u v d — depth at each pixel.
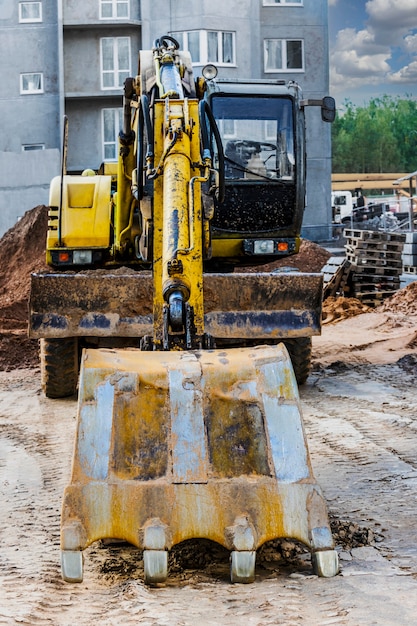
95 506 5.07
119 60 43.12
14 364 14.82
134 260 11.76
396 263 21.86
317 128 44.78
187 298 6.50
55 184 11.99
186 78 9.04
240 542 5.00
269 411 5.47
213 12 42.56
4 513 6.71
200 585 4.98
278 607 4.52
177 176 6.88
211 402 5.54
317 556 5.04
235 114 12.63
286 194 12.67
